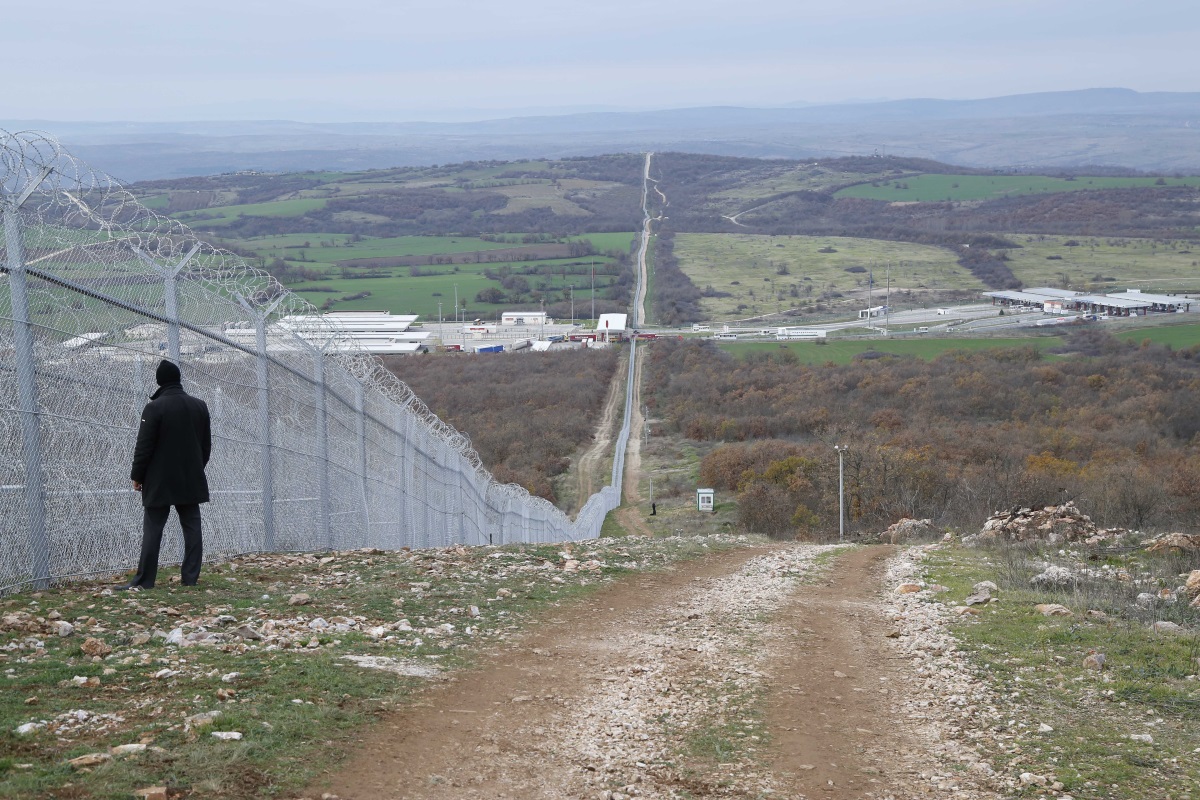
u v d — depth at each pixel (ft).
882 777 18.99
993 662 27.89
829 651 29.45
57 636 22.16
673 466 202.69
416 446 57.31
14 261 24.68
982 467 128.98
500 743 19.13
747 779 18.47
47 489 26.25
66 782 14.58
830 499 128.77
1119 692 24.85
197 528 29.66
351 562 38.45
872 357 305.32
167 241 32.09
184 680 19.89
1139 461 134.31
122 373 29.68
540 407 235.61
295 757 16.83
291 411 40.81
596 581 40.52
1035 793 18.37
